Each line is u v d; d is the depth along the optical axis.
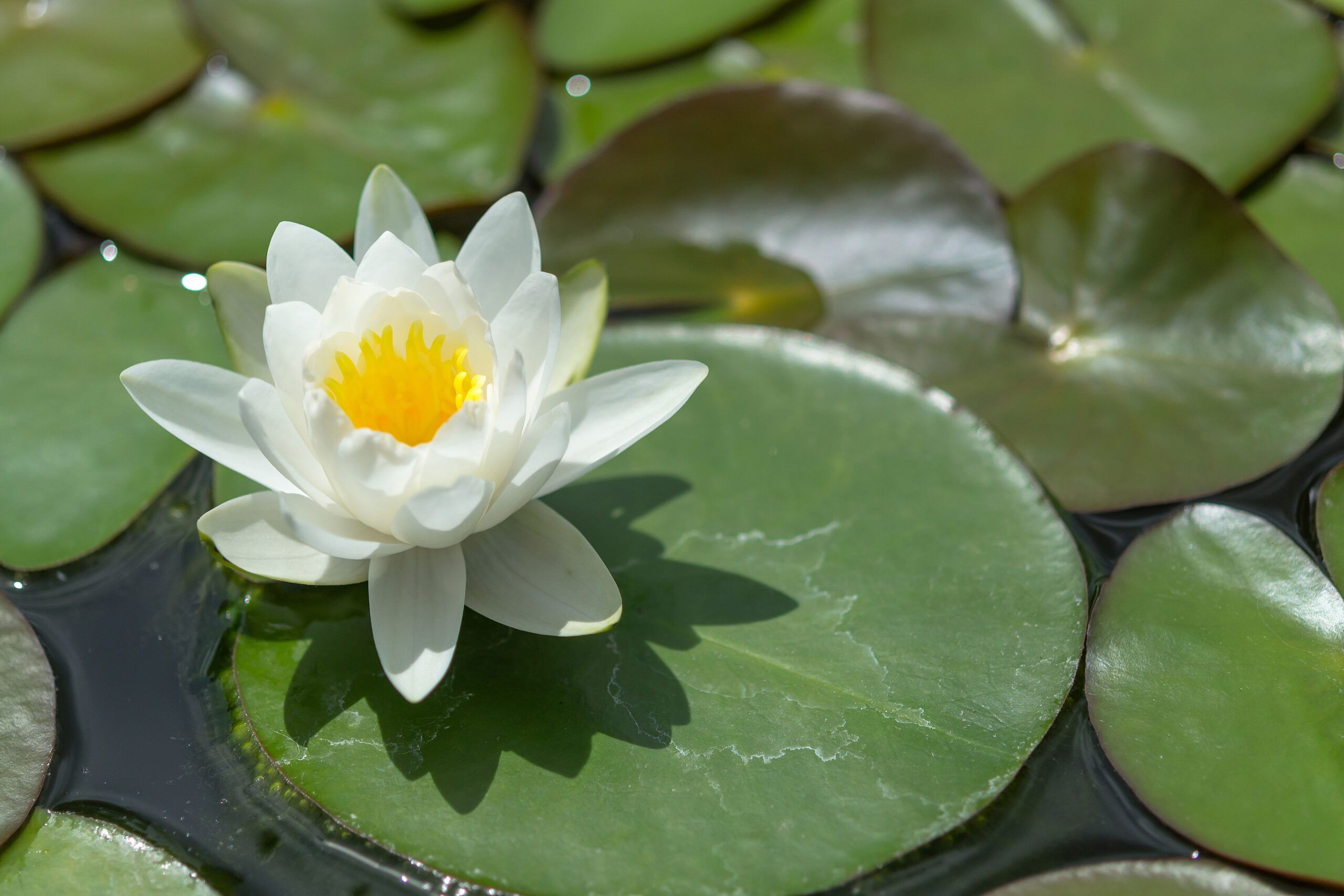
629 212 1.66
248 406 1.53
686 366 1.55
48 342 1.62
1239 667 1.55
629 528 1.58
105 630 1.57
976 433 1.59
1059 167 1.64
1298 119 1.66
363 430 1.52
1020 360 1.62
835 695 1.55
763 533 1.58
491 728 1.55
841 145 1.65
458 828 1.54
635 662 1.56
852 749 1.55
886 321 1.63
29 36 1.69
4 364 1.61
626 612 1.56
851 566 1.57
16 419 1.60
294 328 1.54
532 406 1.55
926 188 1.65
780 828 1.54
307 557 1.55
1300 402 1.60
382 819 1.54
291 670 1.56
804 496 1.59
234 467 1.54
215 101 1.68
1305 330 1.61
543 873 1.53
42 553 1.58
